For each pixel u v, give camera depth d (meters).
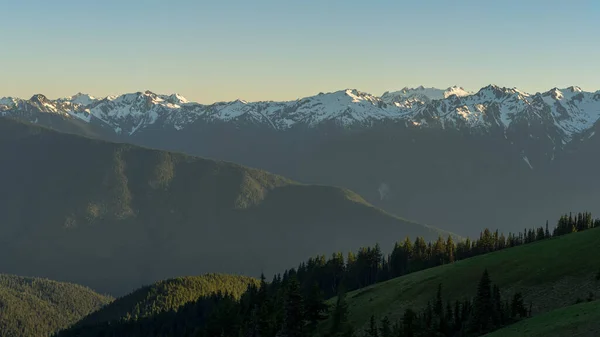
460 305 130.75
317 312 136.88
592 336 84.81
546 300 118.56
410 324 114.69
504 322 113.31
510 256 149.50
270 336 133.12
